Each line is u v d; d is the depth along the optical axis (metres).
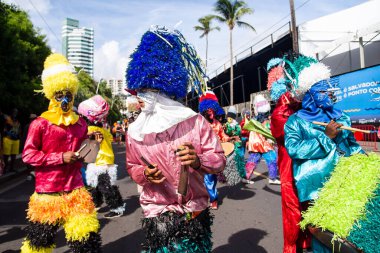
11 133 11.29
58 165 3.12
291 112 3.34
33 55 18.39
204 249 2.18
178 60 2.22
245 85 37.09
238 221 5.15
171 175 2.15
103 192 5.66
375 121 12.98
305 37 20.09
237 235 4.53
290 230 3.18
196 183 2.19
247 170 7.91
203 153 2.21
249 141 7.93
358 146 2.99
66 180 3.16
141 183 2.23
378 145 12.53
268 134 4.11
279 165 3.35
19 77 16.44
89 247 3.10
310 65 2.99
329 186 2.20
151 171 2.07
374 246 1.87
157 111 2.17
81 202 3.18
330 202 2.06
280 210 5.69
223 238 4.44
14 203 7.16
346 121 2.93
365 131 2.57
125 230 5.06
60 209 3.08
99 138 5.06
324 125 2.70
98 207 6.14
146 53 2.20
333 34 19.89
